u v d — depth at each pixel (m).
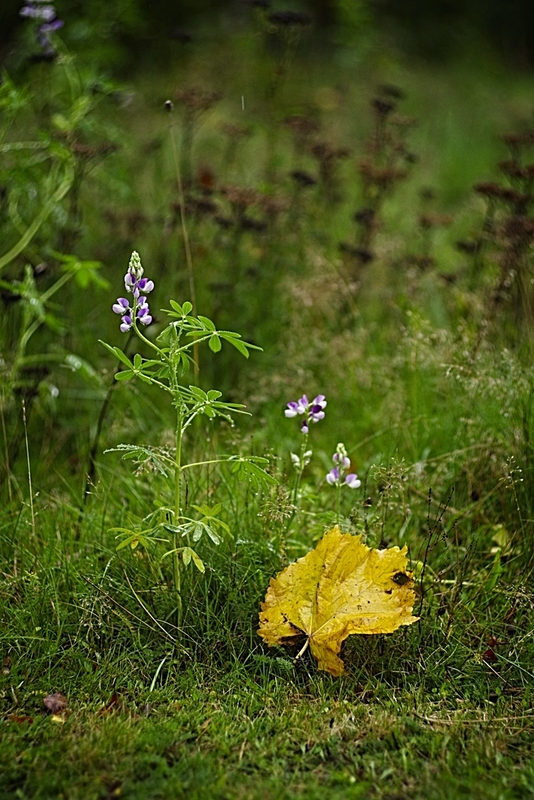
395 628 2.33
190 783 1.90
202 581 2.65
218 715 2.18
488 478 3.19
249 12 8.80
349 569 2.45
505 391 3.23
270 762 2.01
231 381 4.07
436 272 4.62
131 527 2.83
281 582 2.48
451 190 6.92
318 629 2.39
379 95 8.38
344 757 2.04
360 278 4.62
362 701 2.31
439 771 1.97
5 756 1.96
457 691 2.35
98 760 1.97
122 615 2.50
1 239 4.17
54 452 3.59
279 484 2.76
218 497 3.02
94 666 2.40
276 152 6.57
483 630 2.57
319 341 4.11
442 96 9.34
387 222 5.73
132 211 4.90
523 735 2.11
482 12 11.94
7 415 3.60
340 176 6.48
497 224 4.54
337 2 9.07
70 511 3.07
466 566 2.75
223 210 5.30
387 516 3.02
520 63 11.56
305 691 2.34
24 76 5.07
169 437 3.25
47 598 2.58
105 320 4.38
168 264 4.70
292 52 7.77
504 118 8.72
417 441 3.46
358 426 3.71
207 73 8.03
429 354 3.66
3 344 3.86
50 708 2.20
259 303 4.42
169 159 6.21
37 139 4.89
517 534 2.96
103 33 5.72
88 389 4.01
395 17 11.50
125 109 6.32
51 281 4.22
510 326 3.88
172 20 9.11
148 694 2.28
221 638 2.50
